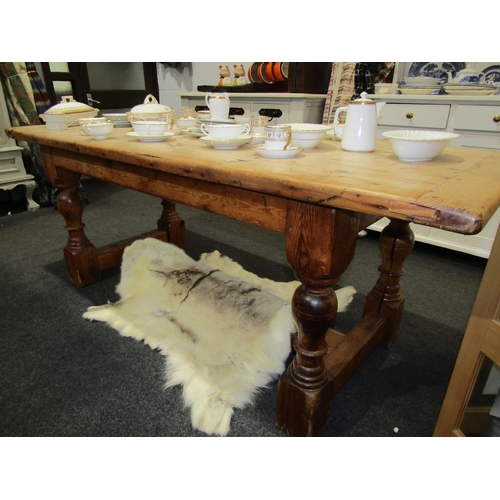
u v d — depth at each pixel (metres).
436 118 1.81
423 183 0.64
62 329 1.39
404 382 1.17
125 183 1.18
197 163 0.82
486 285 0.68
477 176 0.70
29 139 1.44
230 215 0.89
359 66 2.21
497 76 1.98
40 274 1.80
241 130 1.06
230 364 1.17
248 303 1.34
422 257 2.08
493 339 0.69
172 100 3.88
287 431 0.96
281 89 2.60
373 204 0.57
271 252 2.12
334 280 0.78
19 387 1.11
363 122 0.99
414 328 1.45
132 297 1.53
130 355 1.26
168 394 1.10
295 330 1.17
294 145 0.98
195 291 1.45
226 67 2.92
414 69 2.23
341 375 1.03
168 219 2.04
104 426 0.99
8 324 1.41
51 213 2.77
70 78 3.23
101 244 2.21
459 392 0.78
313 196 0.64
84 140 1.23
